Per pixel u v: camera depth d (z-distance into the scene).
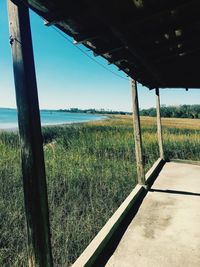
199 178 6.45
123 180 6.49
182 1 2.11
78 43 2.62
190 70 5.60
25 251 3.49
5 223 4.20
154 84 6.89
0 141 11.70
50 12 2.02
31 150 1.70
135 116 5.29
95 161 8.38
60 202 5.09
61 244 3.64
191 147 11.41
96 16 2.05
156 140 13.05
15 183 6.13
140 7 2.16
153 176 6.62
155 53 3.73
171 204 4.64
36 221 1.74
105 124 31.11
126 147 11.07
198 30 2.96
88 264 2.71
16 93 1.71
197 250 3.08
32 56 1.76
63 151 10.33
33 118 1.71
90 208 4.86
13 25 1.70
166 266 2.78
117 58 3.54
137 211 4.35
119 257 2.99
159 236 3.47
